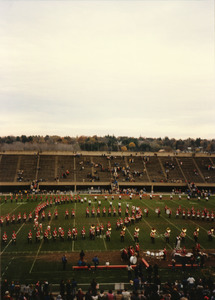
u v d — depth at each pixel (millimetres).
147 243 34625
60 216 47188
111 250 32062
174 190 77125
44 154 86562
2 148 188125
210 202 62969
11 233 37625
